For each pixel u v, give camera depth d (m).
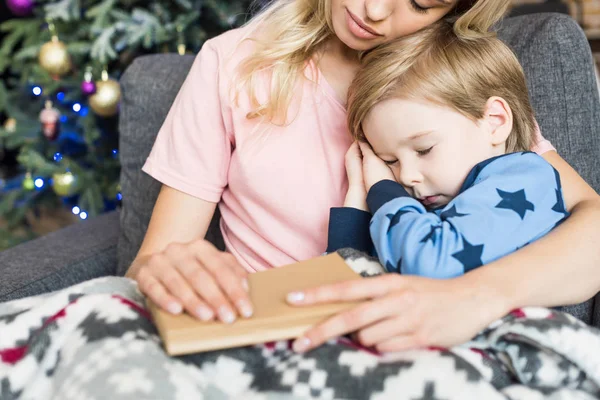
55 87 2.19
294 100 1.10
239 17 2.03
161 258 0.80
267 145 1.08
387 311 0.72
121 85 1.43
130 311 0.77
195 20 2.12
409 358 0.71
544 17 1.21
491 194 0.87
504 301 0.77
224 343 0.69
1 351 0.80
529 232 0.87
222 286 0.74
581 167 1.17
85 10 2.24
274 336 0.70
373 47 1.03
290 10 1.14
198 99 1.13
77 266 1.27
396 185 0.96
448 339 0.74
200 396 0.67
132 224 1.36
